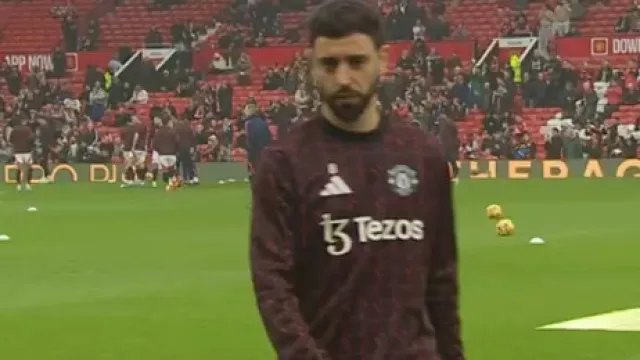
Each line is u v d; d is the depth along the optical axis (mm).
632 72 72125
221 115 73562
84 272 25609
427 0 78500
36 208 46312
